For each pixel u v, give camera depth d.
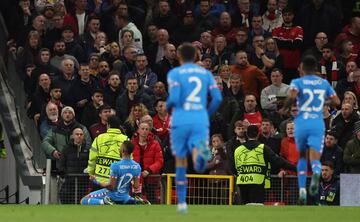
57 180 48.78
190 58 32.22
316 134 36.03
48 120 52.28
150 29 60.41
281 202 47.41
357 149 48.06
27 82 56.69
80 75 55.03
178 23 61.75
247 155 46.78
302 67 36.78
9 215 34.22
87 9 62.09
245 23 62.44
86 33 59.62
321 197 46.91
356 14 68.25
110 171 45.28
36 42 58.56
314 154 36.00
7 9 61.69
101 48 58.47
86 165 49.38
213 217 32.84
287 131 49.12
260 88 56.47
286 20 60.88
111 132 47.28
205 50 58.88
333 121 51.16
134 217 32.75
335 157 48.28
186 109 31.64
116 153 47.06
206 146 30.81
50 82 55.06
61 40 58.09
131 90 53.38
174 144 31.84
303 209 38.56
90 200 45.50
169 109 32.00
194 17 62.31
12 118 56.78
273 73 54.78
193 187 47.97
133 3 63.81
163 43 59.69
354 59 60.66
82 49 58.66
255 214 34.84
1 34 61.38
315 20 62.69
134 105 51.41
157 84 54.34
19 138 56.00
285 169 47.84
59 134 50.91
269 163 46.94
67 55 57.62
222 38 58.53
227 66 55.41
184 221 30.97
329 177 46.66
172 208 38.88
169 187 47.81
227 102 53.00
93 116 53.28
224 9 62.66
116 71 54.69
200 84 31.84
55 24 59.72
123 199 45.47
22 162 55.16
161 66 57.69
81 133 49.34
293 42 60.75
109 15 61.53
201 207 39.84
